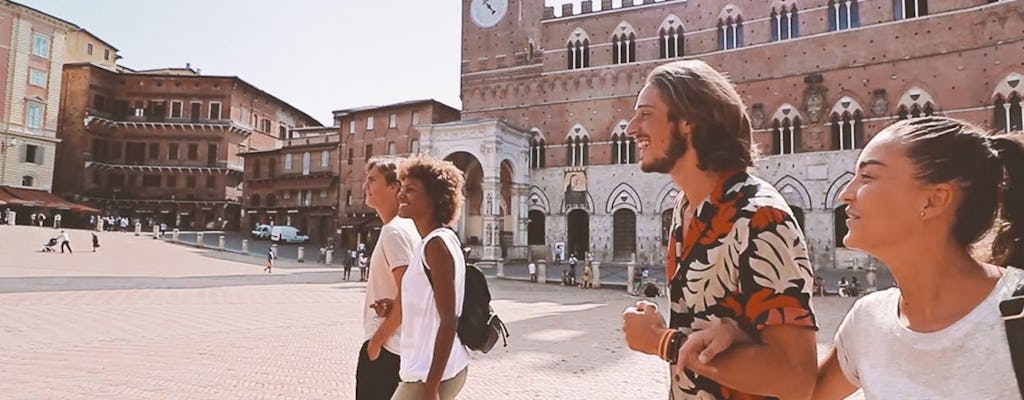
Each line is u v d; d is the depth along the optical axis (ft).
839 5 123.65
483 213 144.77
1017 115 104.27
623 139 145.69
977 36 108.99
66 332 48.42
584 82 151.23
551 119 154.30
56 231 178.19
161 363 37.52
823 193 120.47
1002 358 5.06
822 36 124.06
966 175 5.68
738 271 6.65
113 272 111.45
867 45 119.34
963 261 5.80
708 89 7.30
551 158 153.28
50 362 37.01
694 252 7.21
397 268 13.76
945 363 5.38
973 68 108.88
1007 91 105.29
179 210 239.09
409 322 12.30
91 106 226.99
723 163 7.09
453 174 13.62
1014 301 5.17
